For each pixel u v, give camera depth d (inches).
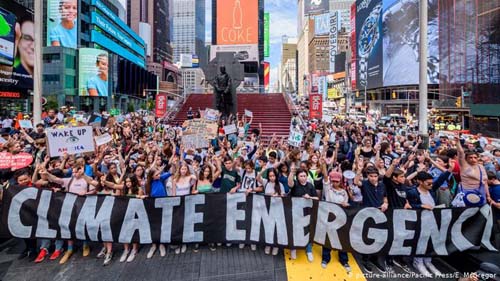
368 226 202.1
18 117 657.0
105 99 2923.2
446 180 230.2
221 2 1501.0
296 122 791.1
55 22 2711.6
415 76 2731.3
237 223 217.8
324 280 188.9
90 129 267.1
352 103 4126.5
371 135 463.5
